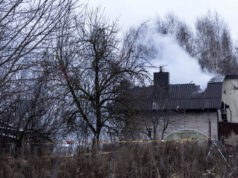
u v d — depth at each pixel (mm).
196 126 24219
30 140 10531
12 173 8070
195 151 9961
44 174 8086
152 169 8898
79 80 13930
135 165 8789
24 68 7703
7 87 8500
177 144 10141
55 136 11250
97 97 14438
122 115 14773
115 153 9555
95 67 14523
